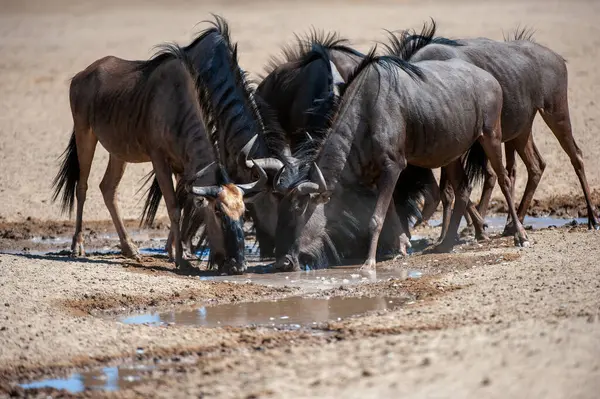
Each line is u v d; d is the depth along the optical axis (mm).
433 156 39406
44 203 54500
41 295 30719
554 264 32969
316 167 36938
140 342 25562
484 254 37625
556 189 54656
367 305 29969
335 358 22391
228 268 36219
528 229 43969
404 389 19641
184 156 38094
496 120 41031
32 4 161875
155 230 49344
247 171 37781
